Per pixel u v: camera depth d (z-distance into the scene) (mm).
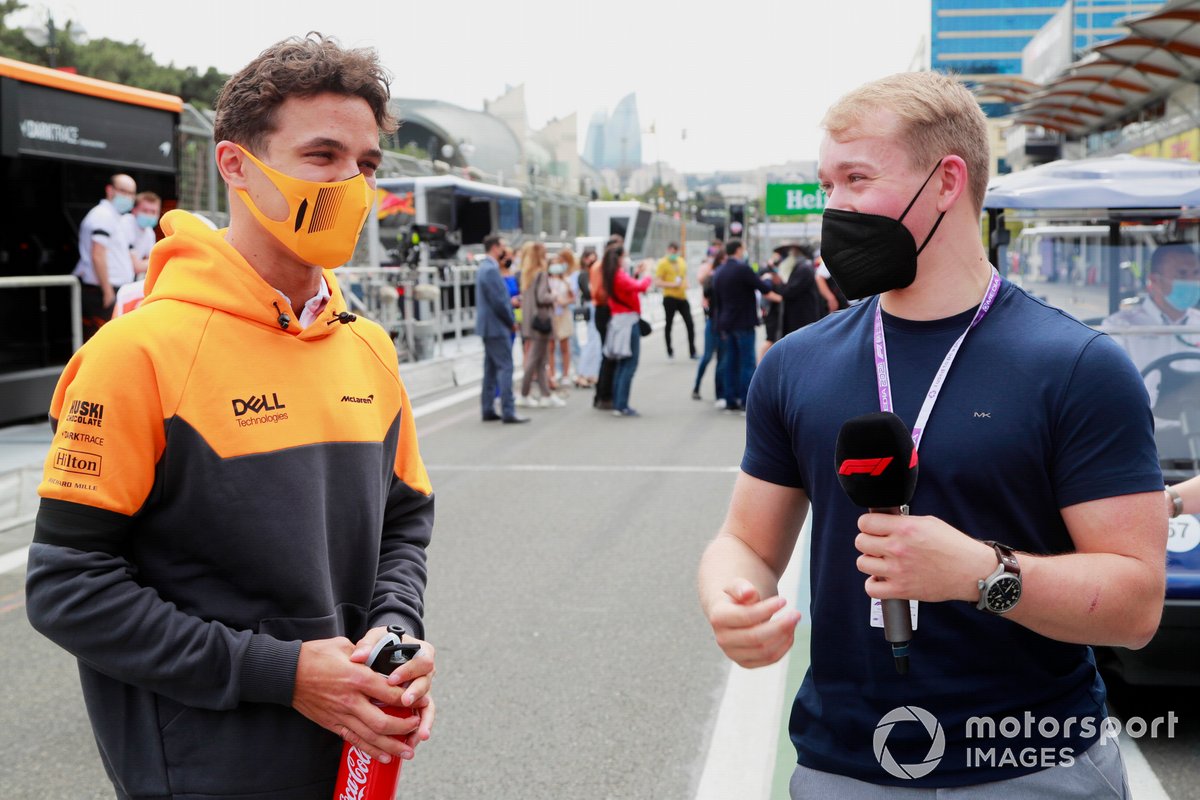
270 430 1745
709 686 4434
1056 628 1534
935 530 1494
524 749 3883
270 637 1683
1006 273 4727
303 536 1748
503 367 11688
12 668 4777
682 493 8117
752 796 3525
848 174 1703
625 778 3662
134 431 1662
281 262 1836
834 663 1751
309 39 1826
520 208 27984
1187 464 4285
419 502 2105
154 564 1729
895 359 1714
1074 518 1607
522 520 7332
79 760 3869
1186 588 3625
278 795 1726
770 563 1905
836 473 1603
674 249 18812
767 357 1903
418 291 14953
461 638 5023
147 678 1642
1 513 7242
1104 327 4594
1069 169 4605
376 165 1861
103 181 11367
